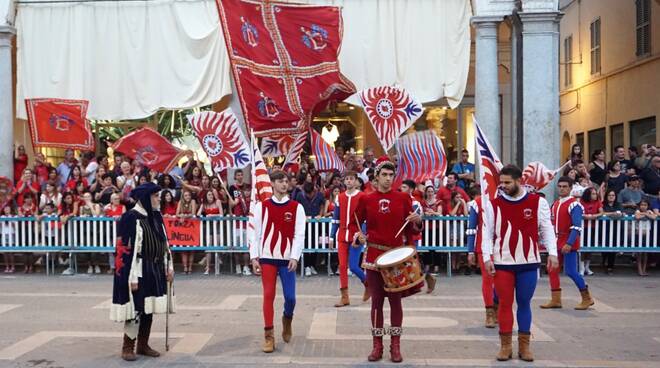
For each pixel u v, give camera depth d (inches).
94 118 588.4
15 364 266.2
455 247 490.9
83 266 551.8
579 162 545.3
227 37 525.0
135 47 584.4
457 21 568.7
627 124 790.5
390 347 272.4
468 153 653.9
